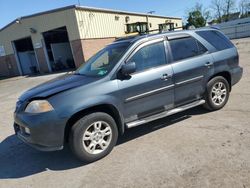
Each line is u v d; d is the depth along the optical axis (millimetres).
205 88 5348
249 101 6051
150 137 4723
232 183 3094
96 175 3713
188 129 4844
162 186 3230
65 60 26531
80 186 3506
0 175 4152
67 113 3758
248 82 7992
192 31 5359
